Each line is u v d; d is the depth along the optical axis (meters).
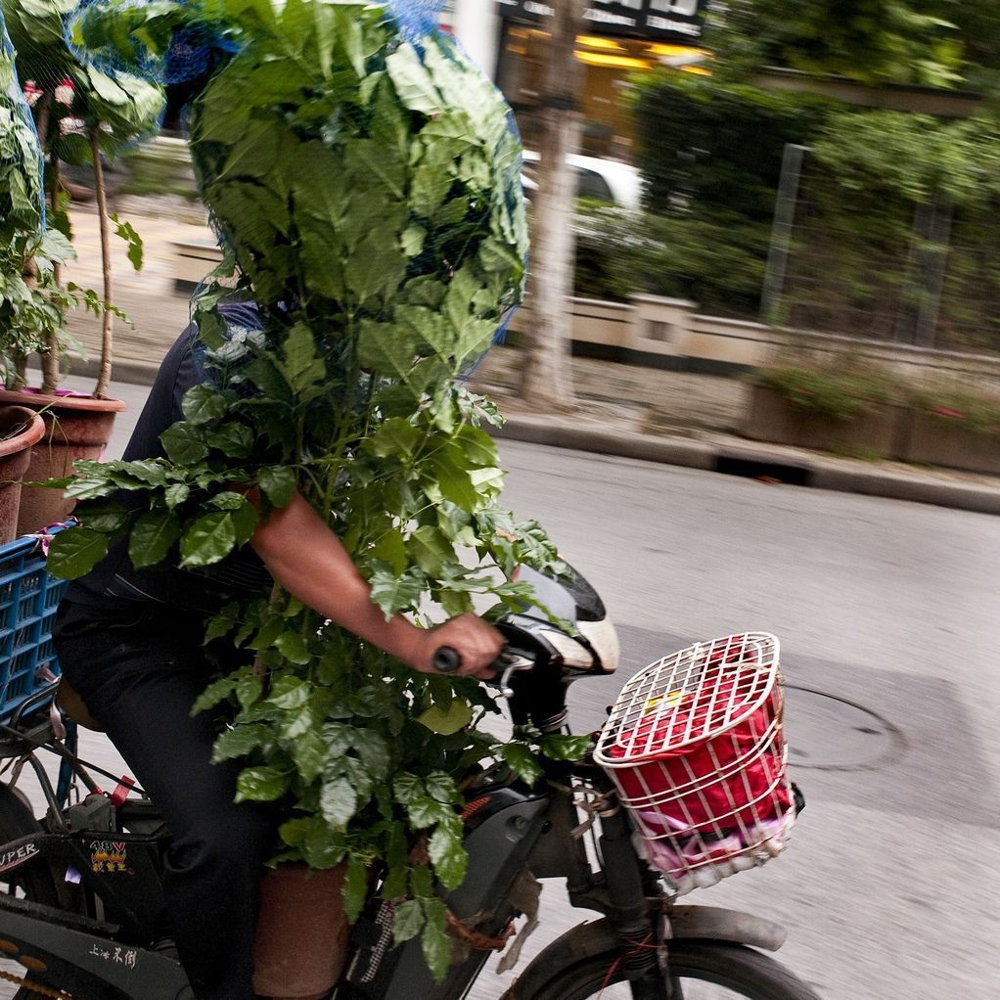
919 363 10.38
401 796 2.05
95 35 2.01
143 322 11.42
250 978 2.15
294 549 1.99
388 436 1.97
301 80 1.77
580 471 8.91
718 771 1.95
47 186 4.45
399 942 2.09
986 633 6.25
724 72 12.96
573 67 9.95
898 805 4.29
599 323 13.04
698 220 13.12
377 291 1.87
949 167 10.02
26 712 2.62
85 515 2.05
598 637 2.15
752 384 10.39
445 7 1.89
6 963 2.85
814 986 3.24
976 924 3.60
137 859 2.44
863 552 7.62
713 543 7.33
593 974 2.22
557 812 2.19
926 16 10.48
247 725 2.06
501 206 1.89
